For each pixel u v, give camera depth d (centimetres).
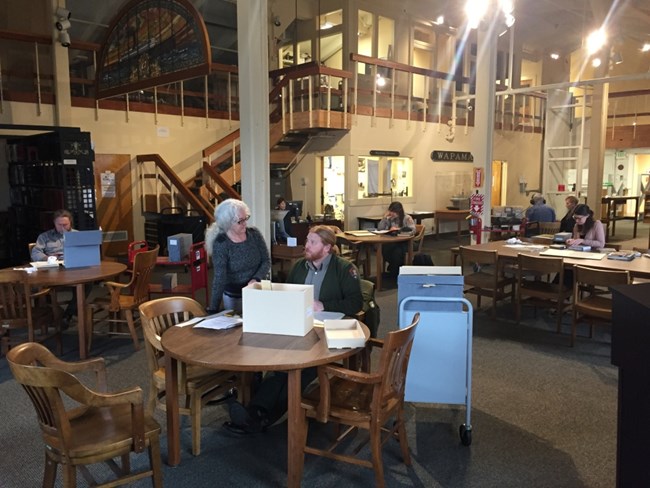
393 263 716
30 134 771
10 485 245
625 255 470
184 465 261
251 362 213
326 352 224
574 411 317
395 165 1067
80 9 925
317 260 306
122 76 689
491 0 679
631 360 112
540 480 246
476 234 723
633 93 1316
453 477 249
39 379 186
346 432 267
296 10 1104
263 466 260
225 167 967
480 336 463
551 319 517
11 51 824
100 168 843
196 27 549
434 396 280
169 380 252
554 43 1394
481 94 704
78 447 198
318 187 1011
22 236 774
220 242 326
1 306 391
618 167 1659
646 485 107
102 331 484
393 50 1152
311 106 872
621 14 976
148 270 454
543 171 1345
